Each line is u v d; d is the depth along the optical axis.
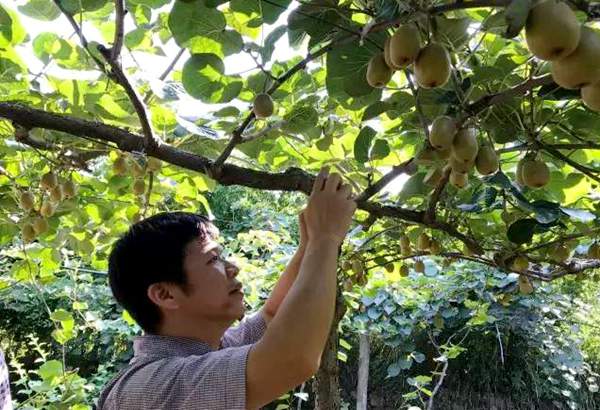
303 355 0.88
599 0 0.79
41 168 2.03
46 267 2.42
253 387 0.88
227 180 1.33
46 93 1.53
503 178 1.37
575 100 1.23
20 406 2.83
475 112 1.04
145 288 1.07
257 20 1.20
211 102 1.27
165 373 0.94
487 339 4.40
